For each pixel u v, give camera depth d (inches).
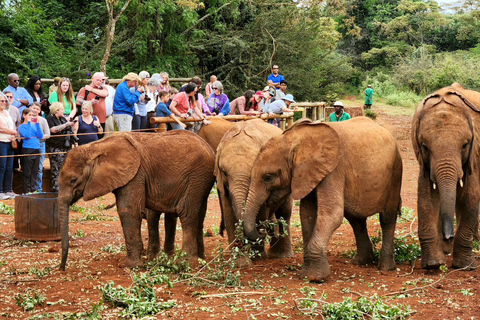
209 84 636.7
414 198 600.7
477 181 291.4
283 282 276.8
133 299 243.1
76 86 814.5
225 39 1130.7
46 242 374.9
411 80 1742.1
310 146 276.4
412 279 277.7
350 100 1658.5
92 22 1109.1
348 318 218.2
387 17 2283.5
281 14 1192.8
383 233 307.4
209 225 446.6
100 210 493.7
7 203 478.0
